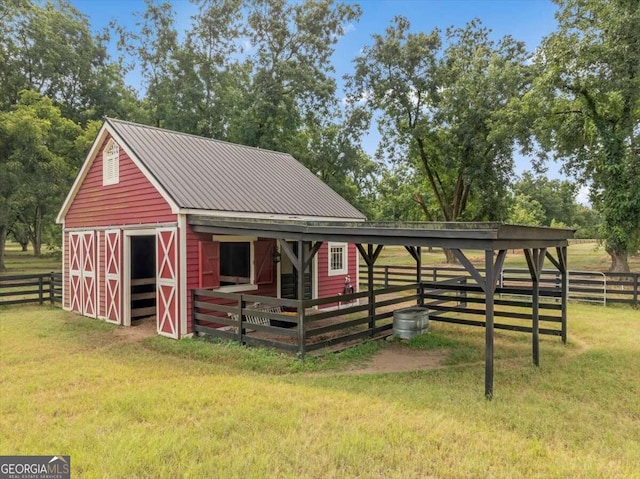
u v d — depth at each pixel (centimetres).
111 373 652
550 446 425
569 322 1099
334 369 709
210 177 1088
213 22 2734
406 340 907
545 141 1694
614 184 1547
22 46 2606
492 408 523
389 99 2509
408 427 453
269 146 2522
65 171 2256
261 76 2531
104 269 1146
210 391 561
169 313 927
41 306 1409
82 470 354
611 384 630
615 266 1633
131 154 1024
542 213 5553
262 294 1097
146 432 432
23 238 4606
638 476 361
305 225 742
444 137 2492
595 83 1485
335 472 360
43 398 537
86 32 2909
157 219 973
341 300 830
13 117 2073
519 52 2267
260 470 359
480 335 964
